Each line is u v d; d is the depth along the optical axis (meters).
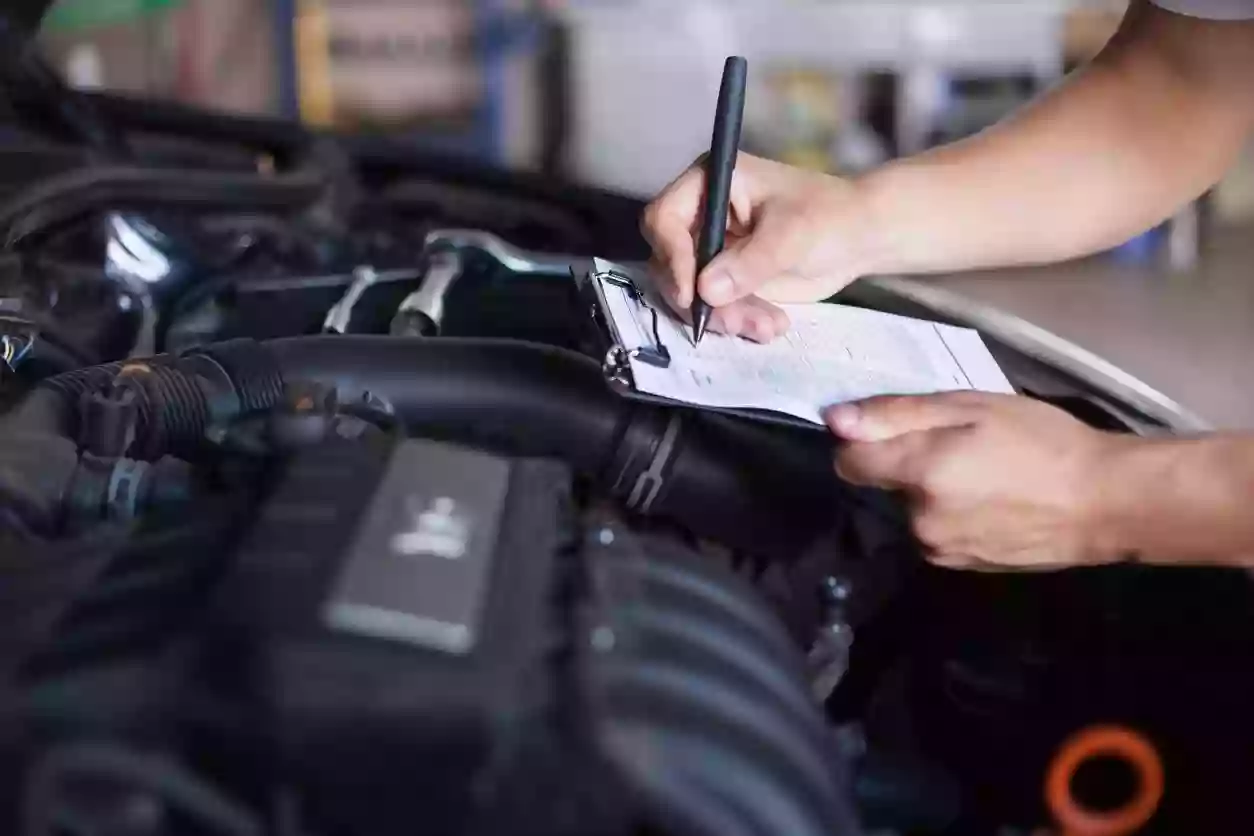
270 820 0.32
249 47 2.31
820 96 2.63
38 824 0.31
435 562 0.37
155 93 2.01
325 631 0.33
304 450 0.44
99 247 0.83
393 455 0.43
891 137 2.67
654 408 0.64
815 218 0.77
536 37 2.54
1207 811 0.63
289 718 0.32
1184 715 0.64
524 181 1.08
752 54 2.60
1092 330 2.44
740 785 0.34
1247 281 2.68
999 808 0.65
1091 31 2.65
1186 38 0.81
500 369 0.64
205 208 0.90
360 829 0.32
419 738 0.32
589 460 0.64
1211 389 2.22
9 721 0.32
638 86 2.58
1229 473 0.56
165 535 0.41
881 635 0.69
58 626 0.36
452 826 0.32
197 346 0.67
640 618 0.39
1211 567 0.64
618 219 1.04
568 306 0.83
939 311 0.86
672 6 2.55
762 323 0.69
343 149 1.11
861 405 0.60
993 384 0.71
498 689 0.33
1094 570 0.67
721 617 0.42
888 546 0.67
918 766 0.64
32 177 0.88
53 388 0.57
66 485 0.50
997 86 2.68
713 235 0.70
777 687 0.40
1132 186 0.84
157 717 0.32
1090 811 0.62
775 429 0.68
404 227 1.03
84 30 1.77
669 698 0.36
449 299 0.83
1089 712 0.66
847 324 0.75
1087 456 0.58
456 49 2.51
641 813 0.33
